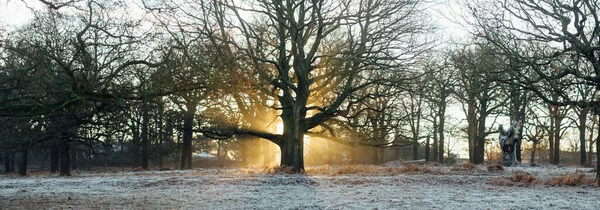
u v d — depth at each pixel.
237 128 36.28
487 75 27.27
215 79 18.55
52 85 18.62
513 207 15.30
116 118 36.16
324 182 25.92
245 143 63.31
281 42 33.00
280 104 39.09
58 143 46.03
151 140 58.00
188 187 24.06
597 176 23.77
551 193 20.06
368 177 29.05
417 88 35.34
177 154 58.88
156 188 23.69
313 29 35.12
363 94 41.38
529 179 25.22
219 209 15.51
